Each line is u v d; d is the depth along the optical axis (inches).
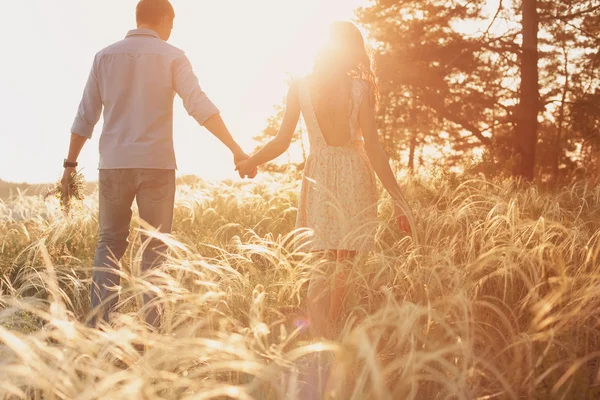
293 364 83.4
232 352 78.2
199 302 102.0
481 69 780.6
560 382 85.7
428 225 179.9
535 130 719.1
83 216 255.6
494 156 446.0
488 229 154.4
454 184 338.3
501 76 781.3
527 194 260.1
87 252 219.5
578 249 153.8
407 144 851.4
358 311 122.8
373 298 129.6
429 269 122.5
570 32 847.1
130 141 150.8
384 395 80.3
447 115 778.8
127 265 164.7
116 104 152.0
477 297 127.2
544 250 148.1
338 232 133.8
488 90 779.4
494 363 98.0
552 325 110.6
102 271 146.8
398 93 771.4
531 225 154.5
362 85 135.1
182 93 153.4
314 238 134.3
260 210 306.0
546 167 934.4
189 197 329.1
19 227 261.0
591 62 844.0
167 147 153.4
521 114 717.9
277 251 136.9
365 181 138.2
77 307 142.0
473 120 783.7
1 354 82.4
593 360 108.7
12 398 86.7
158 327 112.4
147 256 150.5
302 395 92.4
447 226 187.6
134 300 137.7
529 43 724.0
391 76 743.7
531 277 130.5
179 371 90.7
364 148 141.3
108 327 91.4
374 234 138.1
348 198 135.4
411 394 79.1
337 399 81.5
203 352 81.2
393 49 775.7
